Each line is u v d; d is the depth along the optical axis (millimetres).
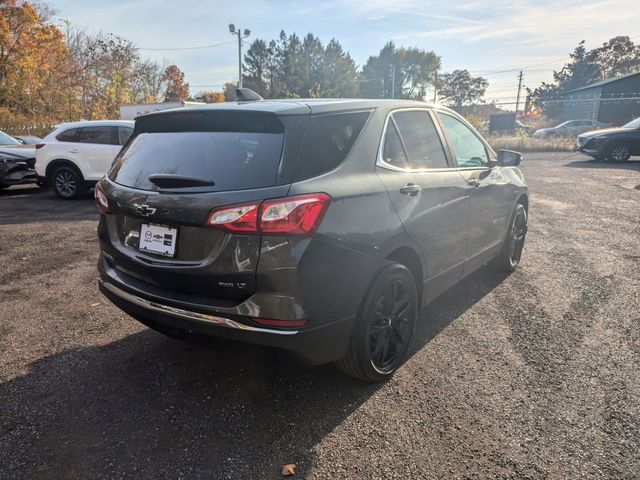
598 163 17750
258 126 2574
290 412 2682
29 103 33562
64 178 10562
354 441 2430
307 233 2330
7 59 33188
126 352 3408
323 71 77500
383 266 2826
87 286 4816
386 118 3107
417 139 3395
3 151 11211
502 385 2926
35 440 2445
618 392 2826
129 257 2754
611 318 3881
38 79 34438
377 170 2867
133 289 2760
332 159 2609
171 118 2879
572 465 2238
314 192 2379
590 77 68250
